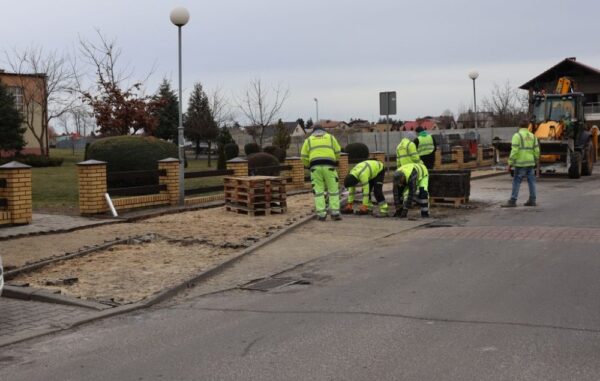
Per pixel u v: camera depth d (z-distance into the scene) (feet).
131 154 52.60
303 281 25.08
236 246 31.81
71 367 15.92
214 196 52.13
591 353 15.42
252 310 20.97
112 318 20.66
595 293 21.21
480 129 163.53
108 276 26.08
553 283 22.70
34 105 142.51
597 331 17.16
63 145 270.87
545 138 74.33
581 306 19.67
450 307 19.97
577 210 43.29
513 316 18.74
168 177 47.47
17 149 122.62
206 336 18.16
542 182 70.69
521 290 21.83
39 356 16.88
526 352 15.56
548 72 157.58
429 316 19.04
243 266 28.19
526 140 46.03
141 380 14.79
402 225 38.58
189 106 161.38
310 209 46.14
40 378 15.19
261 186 43.01
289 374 14.70
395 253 29.81
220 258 29.27
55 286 24.31
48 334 18.93
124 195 48.91
